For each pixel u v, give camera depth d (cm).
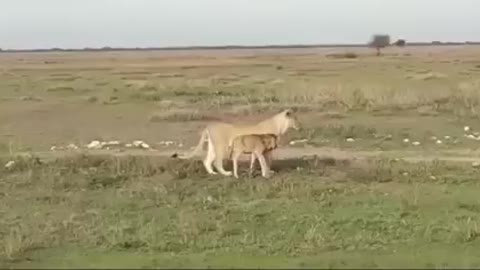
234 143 2386
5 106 4356
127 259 1427
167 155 2716
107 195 2155
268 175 2378
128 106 4294
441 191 2173
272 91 4881
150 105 4344
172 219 1861
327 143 3017
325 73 7925
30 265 1397
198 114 3703
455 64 9844
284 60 13638
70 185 2269
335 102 4050
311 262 1379
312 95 4322
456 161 2617
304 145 2984
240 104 4234
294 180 2314
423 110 3709
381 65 9919
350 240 1631
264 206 1997
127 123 3606
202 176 2386
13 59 19038
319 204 2009
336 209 1955
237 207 1978
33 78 7469
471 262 1396
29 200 2095
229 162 2588
